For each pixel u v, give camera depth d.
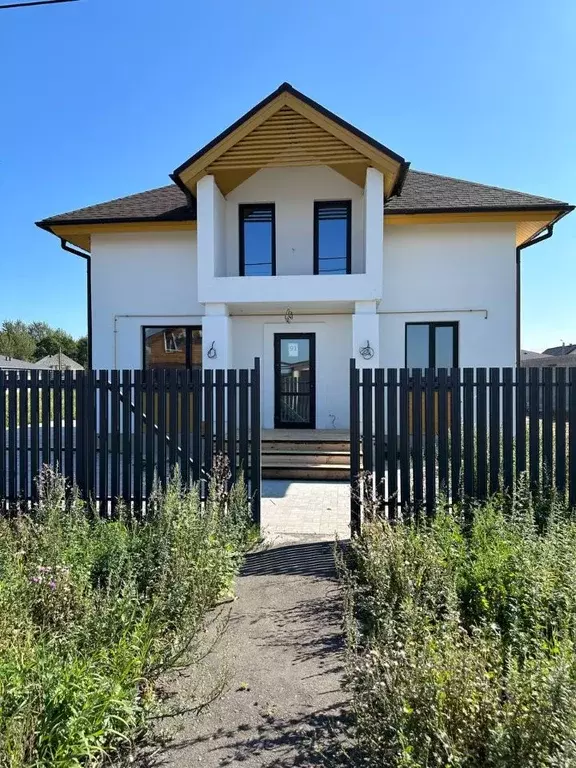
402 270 11.79
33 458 5.97
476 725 1.91
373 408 5.38
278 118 9.99
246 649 3.27
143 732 2.42
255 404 5.75
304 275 10.91
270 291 10.47
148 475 5.83
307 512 6.96
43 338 81.25
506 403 5.21
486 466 5.24
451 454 5.28
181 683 2.89
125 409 5.86
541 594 2.92
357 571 4.17
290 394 12.37
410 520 4.71
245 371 5.79
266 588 4.29
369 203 10.19
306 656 3.18
